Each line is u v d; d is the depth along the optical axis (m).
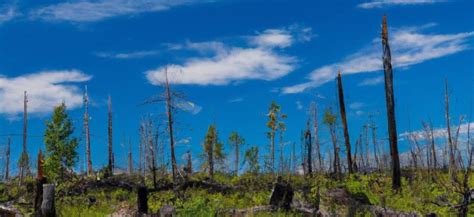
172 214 19.39
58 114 49.47
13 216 22.73
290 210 22.05
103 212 24.84
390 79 36.81
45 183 22.52
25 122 55.16
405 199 26.89
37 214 21.06
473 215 19.42
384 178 38.72
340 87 51.31
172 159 43.28
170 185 38.88
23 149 53.44
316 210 21.84
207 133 56.91
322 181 39.25
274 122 55.50
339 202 22.28
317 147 57.50
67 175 48.25
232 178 48.34
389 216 21.52
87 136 58.59
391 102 36.28
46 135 48.62
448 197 22.44
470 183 18.25
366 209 21.89
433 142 20.59
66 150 48.56
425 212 22.20
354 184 25.05
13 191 39.88
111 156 57.47
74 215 25.16
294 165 53.56
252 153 52.47
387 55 37.09
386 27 37.69
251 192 33.00
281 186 22.61
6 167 57.41
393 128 35.59
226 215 20.62
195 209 18.98
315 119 57.47
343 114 50.59
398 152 34.97
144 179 42.31
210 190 36.22
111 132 59.03
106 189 38.34
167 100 44.81
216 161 57.03
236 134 58.75
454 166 17.48
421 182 28.41
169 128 44.12
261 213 21.30
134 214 21.02
